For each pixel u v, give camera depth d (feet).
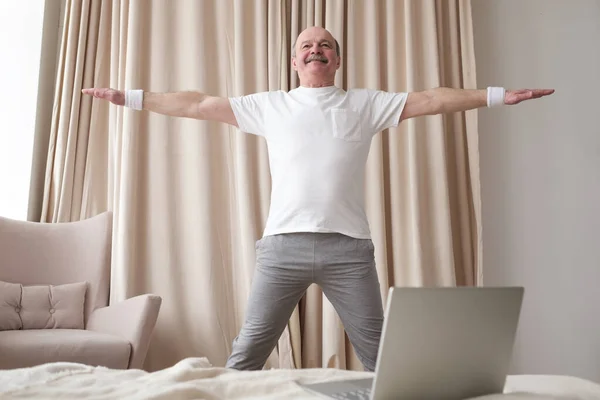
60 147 9.41
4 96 9.81
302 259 6.08
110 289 9.07
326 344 8.64
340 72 9.41
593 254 10.01
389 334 2.60
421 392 2.75
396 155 9.29
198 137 9.30
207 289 8.96
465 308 2.77
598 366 9.72
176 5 9.68
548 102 10.35
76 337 7.02
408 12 9.50
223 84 9.52
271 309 6.18
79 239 9.00
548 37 10.48
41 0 10.20
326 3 9.53
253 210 9.12
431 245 9.12
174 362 8.87
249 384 2.86
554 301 9.87
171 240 9.18
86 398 2.52
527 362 9.72
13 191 9.76
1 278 8.37
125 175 9.07
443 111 6.65
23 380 2.72
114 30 9.74
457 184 9.59
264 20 9.52
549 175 10.18
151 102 6.63
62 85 9.67
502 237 9.98
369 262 6.15
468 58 9.60
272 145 6.51
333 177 6.19
